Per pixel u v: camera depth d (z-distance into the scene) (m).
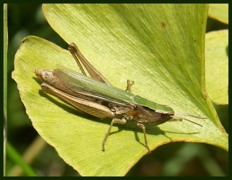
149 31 0.17
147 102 0.17
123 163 0.16
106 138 0.16
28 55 0.17
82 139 0.16
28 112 0.16
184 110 0.17
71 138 0.16
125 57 0.17
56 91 0.17
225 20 0.19
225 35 0.19
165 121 0.17
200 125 0.17
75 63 0.17
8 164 0.20
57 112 0.17
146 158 0.21
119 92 0.17
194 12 0.17
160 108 0.17
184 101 0.17
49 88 0.17
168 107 0.17
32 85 0.17
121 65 0.17
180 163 0.21
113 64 0.17
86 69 0.17
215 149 0.21
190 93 0.17
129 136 0.17
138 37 0.17
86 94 0.17
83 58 0.17
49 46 0.17
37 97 0.17
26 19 0.22
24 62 0.17
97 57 0.17
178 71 0.17
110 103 0.17
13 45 0.21
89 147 0.16
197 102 0.17
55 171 0.21
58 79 0.17
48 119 0.16
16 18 0.22
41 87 0.17
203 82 0.17
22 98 0.16
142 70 0.17
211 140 0.17
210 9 0.19
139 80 0.17
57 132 0.16
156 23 0.17
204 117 0.17
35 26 0.22
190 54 0.17
